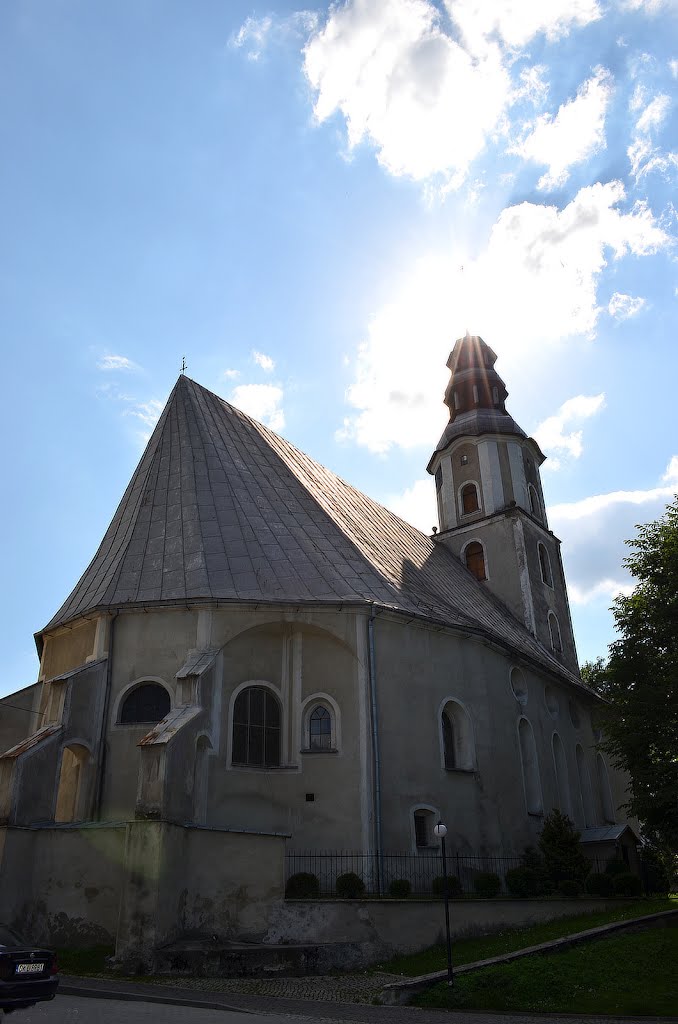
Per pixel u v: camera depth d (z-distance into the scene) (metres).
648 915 19.50
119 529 25.05
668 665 22.67
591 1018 12.02
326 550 24.94
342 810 20.28
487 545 39.31
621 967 14.91
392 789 21.03
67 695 19.39
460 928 17.75
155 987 13.16
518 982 13.62
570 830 24.16
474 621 27.39
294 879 18.38
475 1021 11.47
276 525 24.95
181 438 26.73
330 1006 12.27
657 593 23.78
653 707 21.77
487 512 39.88
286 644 22.19
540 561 39.94
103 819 19.16
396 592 24.67
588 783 33.38
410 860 20.47
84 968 14.50
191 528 23.33
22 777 17.47
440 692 23.80
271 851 16.64
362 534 28.84
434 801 22.03
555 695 32.41
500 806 24.19
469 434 41.34
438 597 28.12
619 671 23.44
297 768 20.78
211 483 25.20
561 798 30.20
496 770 24.66
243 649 21.44
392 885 18.77
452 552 40.03
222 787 19.56
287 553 23.78
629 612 24.14
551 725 30.98
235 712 20.66
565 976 14.14
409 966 15.44
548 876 22.44
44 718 20.55
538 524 40.81
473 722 24.52
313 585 22.67
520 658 28.25
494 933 18.36
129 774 19.59
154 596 21.20
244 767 20.14
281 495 26.94
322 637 22.28
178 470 25.55
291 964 14.77
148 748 16.69
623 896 23.28
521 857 23.75
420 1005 12.84
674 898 24.05
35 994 10.10
